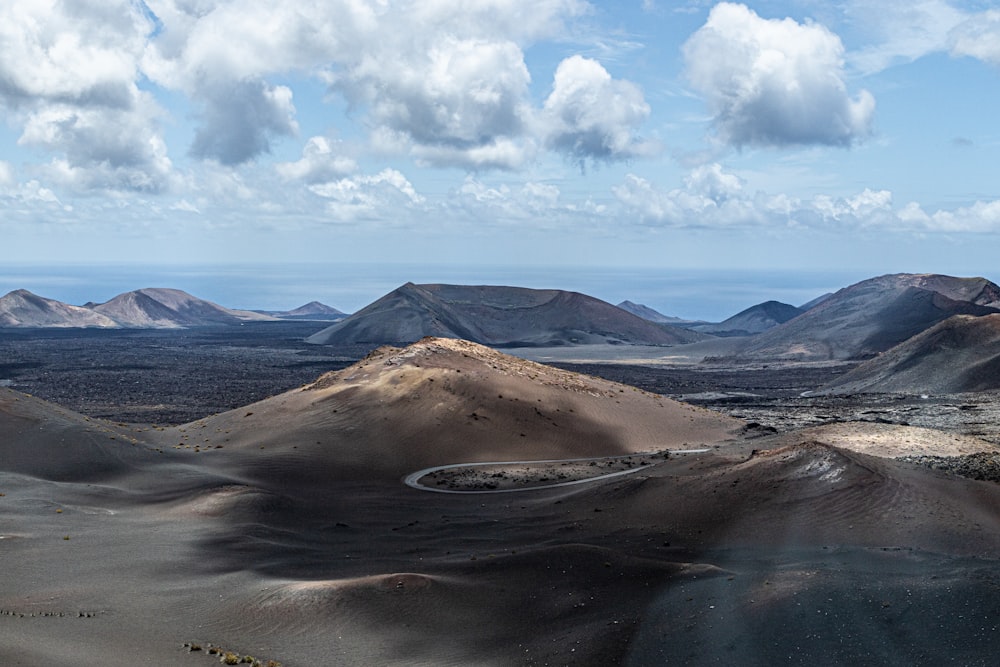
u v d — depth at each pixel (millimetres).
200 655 36688
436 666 36656
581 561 49094
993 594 35062
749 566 46656
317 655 37812
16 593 45781
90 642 37375
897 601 36000
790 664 32875
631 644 36781
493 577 48219
